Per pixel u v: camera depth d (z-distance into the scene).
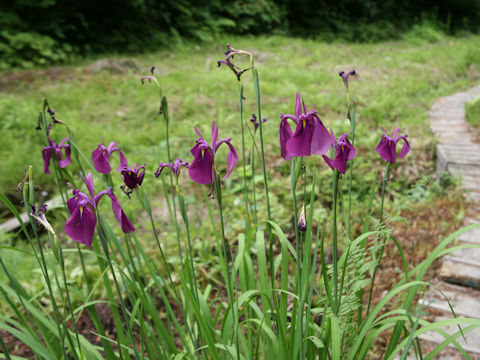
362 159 5.68
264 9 17.91
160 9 15.59
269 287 1.96
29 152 6.03
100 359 1.74
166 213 4.82
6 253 3.88
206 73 10.82
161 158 5.77
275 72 11.00
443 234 4.01
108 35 13.30
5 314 3.18
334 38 18.58
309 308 1.60
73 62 11.36
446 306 3.04
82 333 3.13
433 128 7.05
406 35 20.02
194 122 7.23
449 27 22.94
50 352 1.60
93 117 7.68
